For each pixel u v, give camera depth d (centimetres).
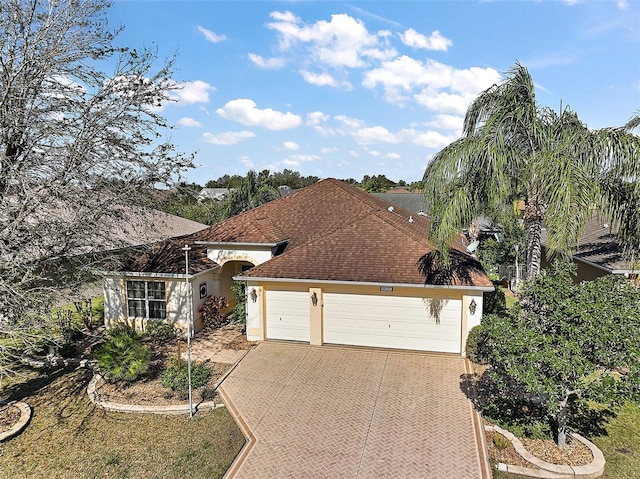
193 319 1834
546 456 918
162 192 1609
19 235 1238
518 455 930
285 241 1977
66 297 1348
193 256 1945
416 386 1296
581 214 1120
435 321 1567
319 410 1155
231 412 1153
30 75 1289
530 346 861
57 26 1317
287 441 1004
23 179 1205
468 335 1508
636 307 894
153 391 1288
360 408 1162
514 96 1303
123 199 1437
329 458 932
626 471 884
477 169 1278
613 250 1988
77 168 1316
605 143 1180
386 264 1603
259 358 1548
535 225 1329
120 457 962
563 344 848
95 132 1342
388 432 1037
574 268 1006
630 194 1258
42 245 1292
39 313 1236
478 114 1364
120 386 1323
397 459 925
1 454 979
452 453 945
